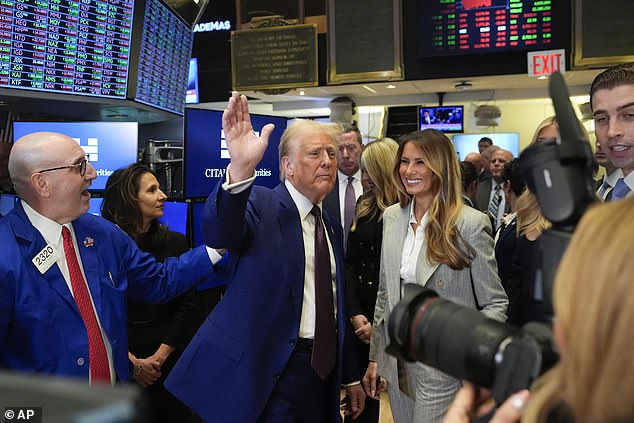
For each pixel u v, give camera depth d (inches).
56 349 57.4
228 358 65.4
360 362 99.1
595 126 54.7
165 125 166.1
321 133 69.7
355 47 237.6
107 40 122.8
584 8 209.8
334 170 70.5
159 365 91.9
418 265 72.7
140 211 94.7
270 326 66.1
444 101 275.6
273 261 66.6
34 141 58.7
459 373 26.8
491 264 70.7
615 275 18.6
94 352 59.7
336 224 76.9
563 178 24.5
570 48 215.8
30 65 109.2
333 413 71.9
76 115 144.6
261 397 65.1
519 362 24.0
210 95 313.7
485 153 202.1
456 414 27.8
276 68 248.8
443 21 224.4
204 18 310.0
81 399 11.9
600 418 18.5
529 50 220.2
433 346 27.9
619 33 207.6
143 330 93.8
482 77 231.3
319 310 68.7
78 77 118.1
